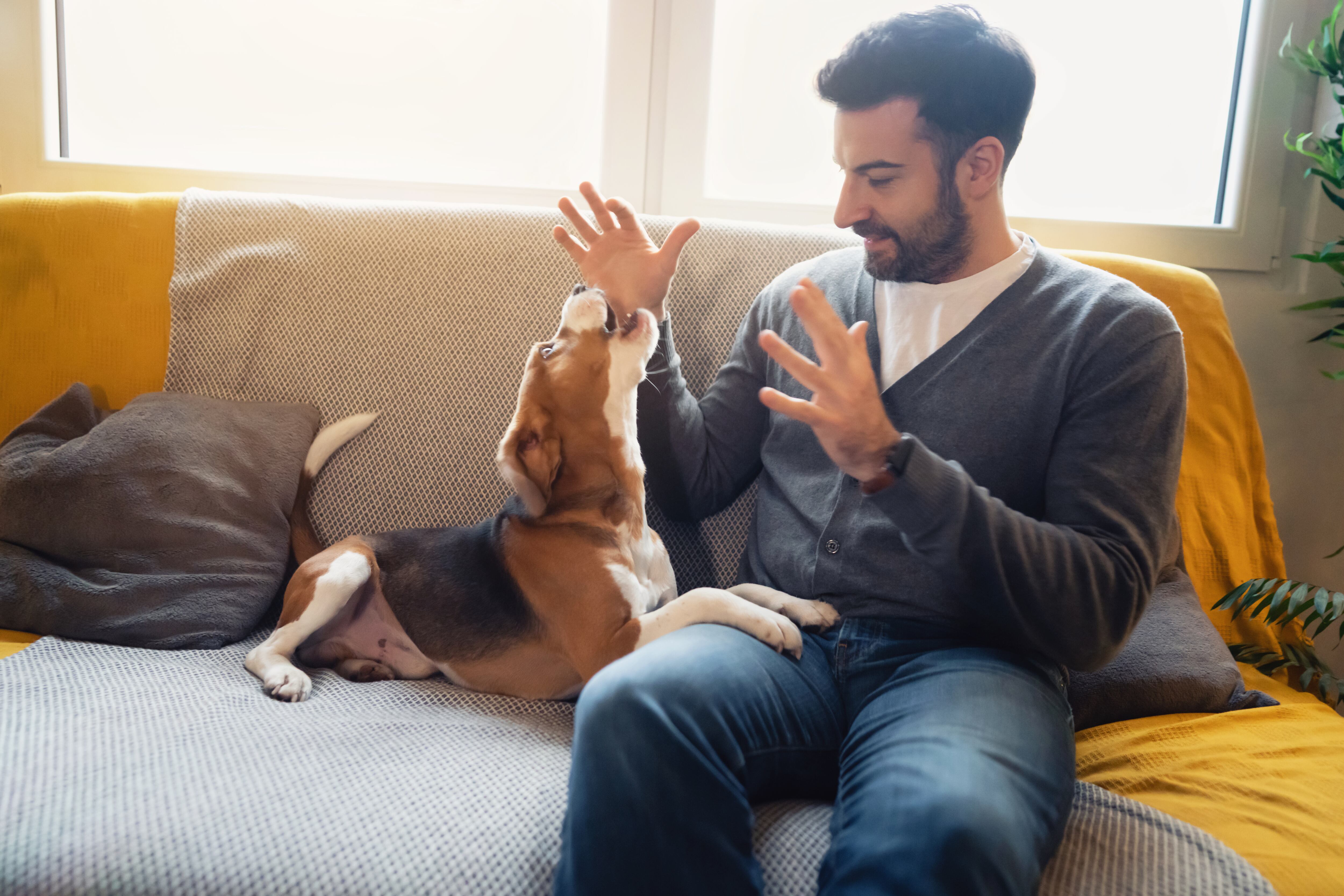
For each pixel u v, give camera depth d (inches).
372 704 53.1
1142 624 58.8
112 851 36.4
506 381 69.4
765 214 88.9
